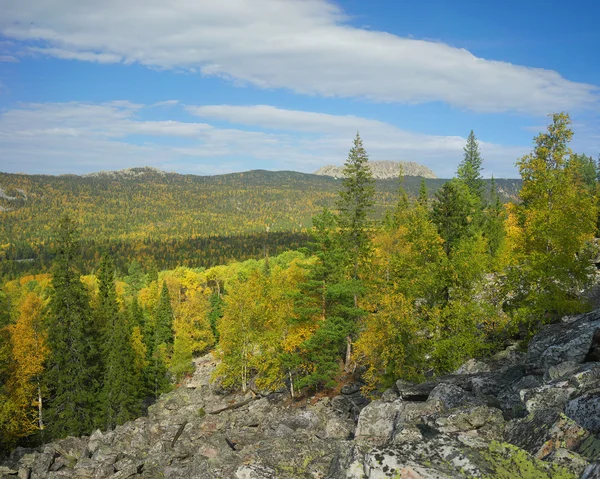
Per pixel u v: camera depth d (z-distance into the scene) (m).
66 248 45.03
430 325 29.03
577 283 26.53
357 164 46.59
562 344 18.97
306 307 39.34
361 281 40.50
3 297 68.75
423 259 33.50
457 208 45.47
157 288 113.06
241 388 51.44
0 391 37.91
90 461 33.75
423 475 9.21
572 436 10.42
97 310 57.31
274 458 17.86
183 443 34.88
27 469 33.09
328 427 25.83
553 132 28.58
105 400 44.66
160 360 61.22
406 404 21.11
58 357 42.91
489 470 9.29
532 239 27.73
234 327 49.09
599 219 39.25
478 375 23.20
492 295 29.45
